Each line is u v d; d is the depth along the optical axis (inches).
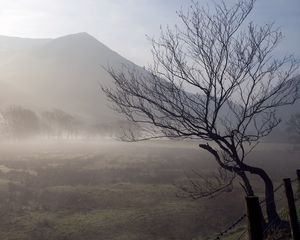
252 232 261.7
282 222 471.2
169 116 482.0
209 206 1360.7
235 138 516.4
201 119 481.1
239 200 1417.3
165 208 1387.8
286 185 381.7
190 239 1071.6
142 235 1140.5
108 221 1259.8
